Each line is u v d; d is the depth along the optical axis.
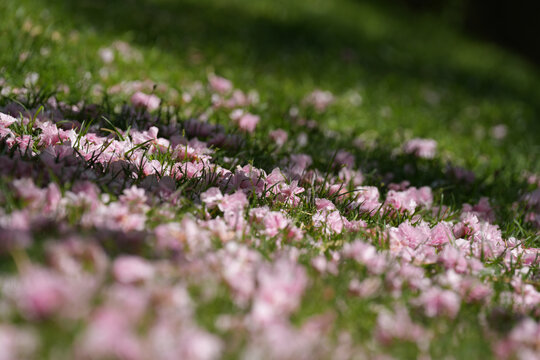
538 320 2.00
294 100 5.53
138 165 2.56
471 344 1.68
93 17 6.55
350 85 6.91
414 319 1.82
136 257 1.74
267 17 9.84
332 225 2.46
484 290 2.00
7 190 2.01
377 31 11.37
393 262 2.16
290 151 3.82
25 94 3.55
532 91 10.29
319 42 8.80
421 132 5.63
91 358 1.23
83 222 1.94
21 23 5.23
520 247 2.75
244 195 2.36
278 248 2.13
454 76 9.31
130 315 1.39
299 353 1.42
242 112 4.19
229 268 1.78
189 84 5.07
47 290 1.33
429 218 3.05
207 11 9.05
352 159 3.61
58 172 2.26
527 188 4.23
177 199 2.33
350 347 1.55
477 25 15.52
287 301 1.63
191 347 1.32
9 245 1.62
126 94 4.20
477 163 4.96
